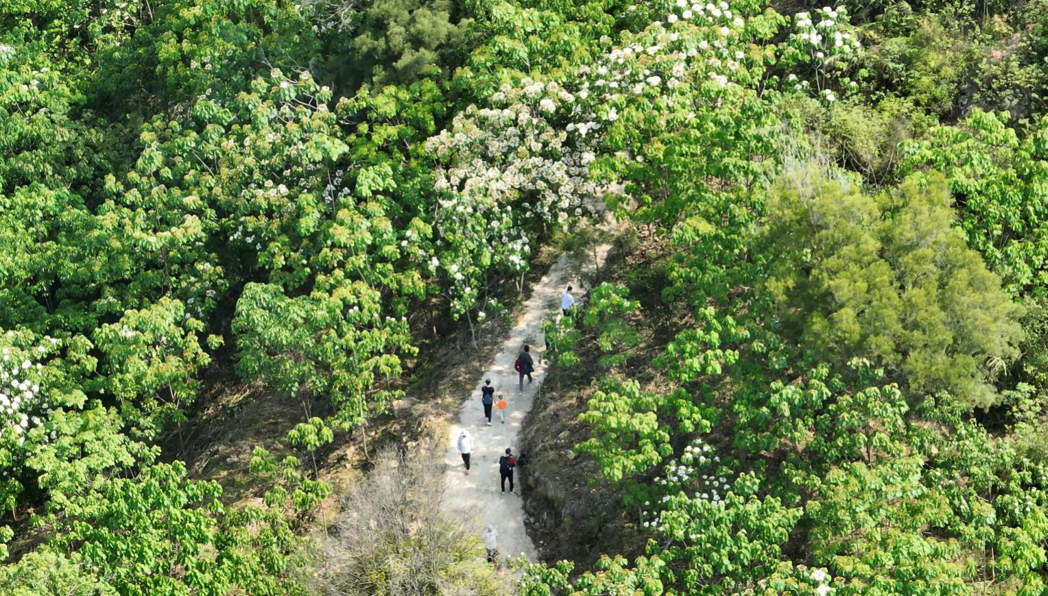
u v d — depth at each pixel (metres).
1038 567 35.62
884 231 39.03
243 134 52.44
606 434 39.16
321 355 44.56
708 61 44.34
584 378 44.84
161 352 47.56
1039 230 40.84
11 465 45.97
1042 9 49.47
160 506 39.00
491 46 48.19
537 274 50.19
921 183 41.19
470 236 46.62
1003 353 39.06
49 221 52.62
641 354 44.59
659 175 44.34
